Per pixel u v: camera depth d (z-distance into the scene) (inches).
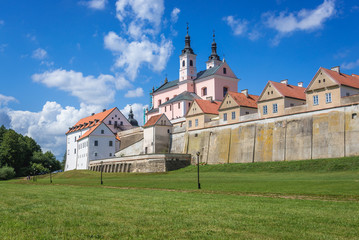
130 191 1622.8
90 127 5128.0
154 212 900.0
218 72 4810.5
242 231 677.3
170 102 4864.7
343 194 1240.8
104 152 4832.7
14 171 4975.4
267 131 3120.1
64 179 3380.9
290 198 1206.3
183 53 5211.6
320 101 2751.0
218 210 927.0
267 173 2605.8
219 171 3014.3
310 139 2768.2
